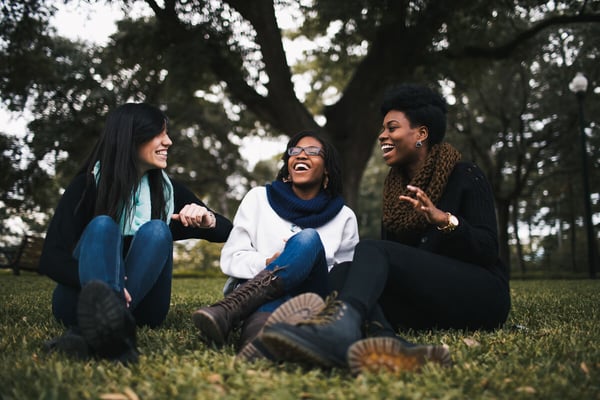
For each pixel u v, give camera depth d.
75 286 2.32
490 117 21.88
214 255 17.17
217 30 14.07
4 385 1.66
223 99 20.62
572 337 2.45
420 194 2.38
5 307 4.11
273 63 13.46
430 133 2.81
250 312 2.22
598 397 1.57
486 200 2.67
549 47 18.42
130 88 16.80
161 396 1.53
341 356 1.82
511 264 28.08
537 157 21.53
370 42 15.14
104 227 2.21
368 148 14.75
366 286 2.06
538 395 1.57
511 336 2.46
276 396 1.49
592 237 13.88
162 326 2.94
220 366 1.82
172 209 2.86
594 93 19.38
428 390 1.59
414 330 2.76
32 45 14.96
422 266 2.44
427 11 13.24
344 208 2.93
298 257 2.27
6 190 17.00
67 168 17.45
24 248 12.73
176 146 20.20
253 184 25.92
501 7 13.29
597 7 13.59
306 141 2.89
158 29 14.78
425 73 14.10
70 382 1.68
